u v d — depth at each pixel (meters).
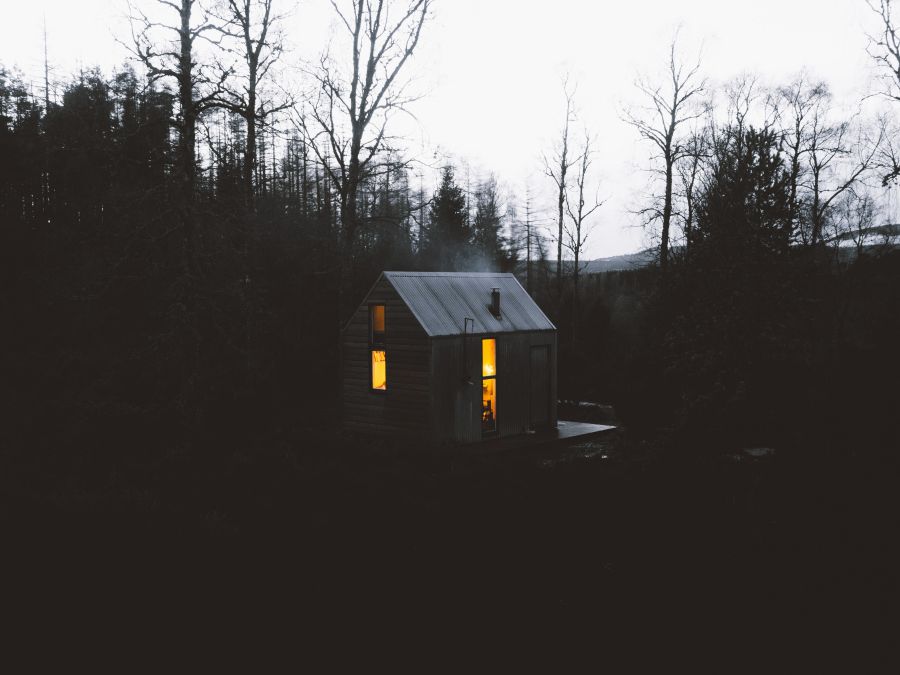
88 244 22.28
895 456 11.70
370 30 26.12
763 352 14.32
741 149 25.03
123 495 11.16
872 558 9.05
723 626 7.78
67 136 22.53
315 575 8.64
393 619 7.69
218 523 10.17
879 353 14.42
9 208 26.06
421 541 10.35
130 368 18.73
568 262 50.50
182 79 14.93
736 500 11.75
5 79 34.41
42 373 19.42
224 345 18.69
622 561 9.79
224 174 17.81
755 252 14.66
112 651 6.26
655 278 32.56
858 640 7.34
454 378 20.44
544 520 11.50
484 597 8.52
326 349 27.27
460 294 22.08
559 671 6.84
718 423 14.38
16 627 6.43
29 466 13.30
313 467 14.96
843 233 34.75
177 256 16.02
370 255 32.03
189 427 15.06
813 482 11.61
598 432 23.23
